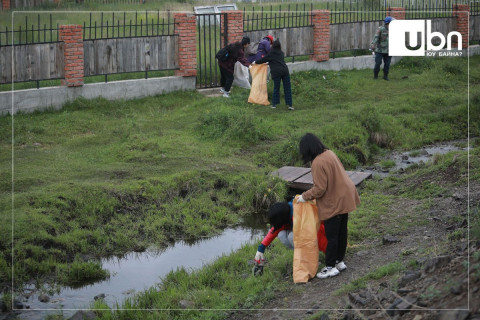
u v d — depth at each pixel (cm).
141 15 2231
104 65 1484
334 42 1916
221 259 780
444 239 678
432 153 1264
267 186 1012
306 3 2683
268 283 668
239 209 992
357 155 1221
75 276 769
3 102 1348
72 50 1416
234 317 611
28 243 813
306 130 1320
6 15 2131
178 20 1571
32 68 1383
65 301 706
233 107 1460
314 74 1789
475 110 1477
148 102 1514
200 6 2344
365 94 1689
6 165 1076
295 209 654
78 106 1434
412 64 1983
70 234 858
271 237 687
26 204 897
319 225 659
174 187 1016
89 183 991
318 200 638
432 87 1777
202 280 722
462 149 1284
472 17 2233
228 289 692
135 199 973
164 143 1230
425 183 968
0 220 848
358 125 1318
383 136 1320
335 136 1247
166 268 802
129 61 1522
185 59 1591
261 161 1180
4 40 1798
